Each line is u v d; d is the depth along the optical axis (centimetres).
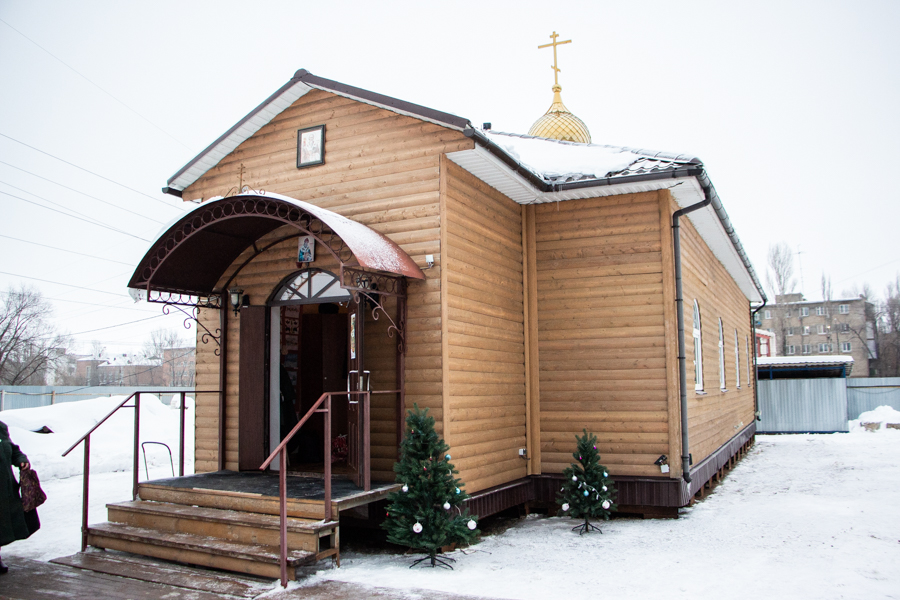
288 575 587
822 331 5850
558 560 665
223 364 905
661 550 702
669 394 897
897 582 573
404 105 772
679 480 878
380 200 802
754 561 649
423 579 596
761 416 2359
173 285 856
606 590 561
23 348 4381
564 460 933
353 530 814
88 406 1750
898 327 5575
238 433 879
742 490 1102
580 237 961
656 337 914
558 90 1454
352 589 566
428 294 754
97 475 1316
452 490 653
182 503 733
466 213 816
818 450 1741
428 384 744
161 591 573
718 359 1339
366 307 793
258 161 908
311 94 871
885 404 2541
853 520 826
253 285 891
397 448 754
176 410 2261
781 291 5941
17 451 650
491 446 842
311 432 985
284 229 864
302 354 1036
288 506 657
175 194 966
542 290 973
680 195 941
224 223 810
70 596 562
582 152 1029
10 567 656
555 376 952
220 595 559
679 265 922
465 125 727
